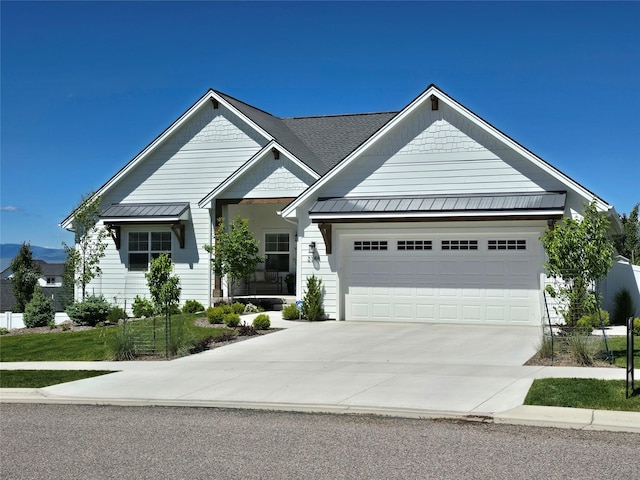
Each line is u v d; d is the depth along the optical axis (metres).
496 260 20.53
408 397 11.26
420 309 21.31
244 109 27.42
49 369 15.85
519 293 20.28
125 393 12.73
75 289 27.81
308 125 30.62
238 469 7.80
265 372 14.07
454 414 10.12
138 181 27.55
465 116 20.58
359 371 13.75
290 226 28.41
